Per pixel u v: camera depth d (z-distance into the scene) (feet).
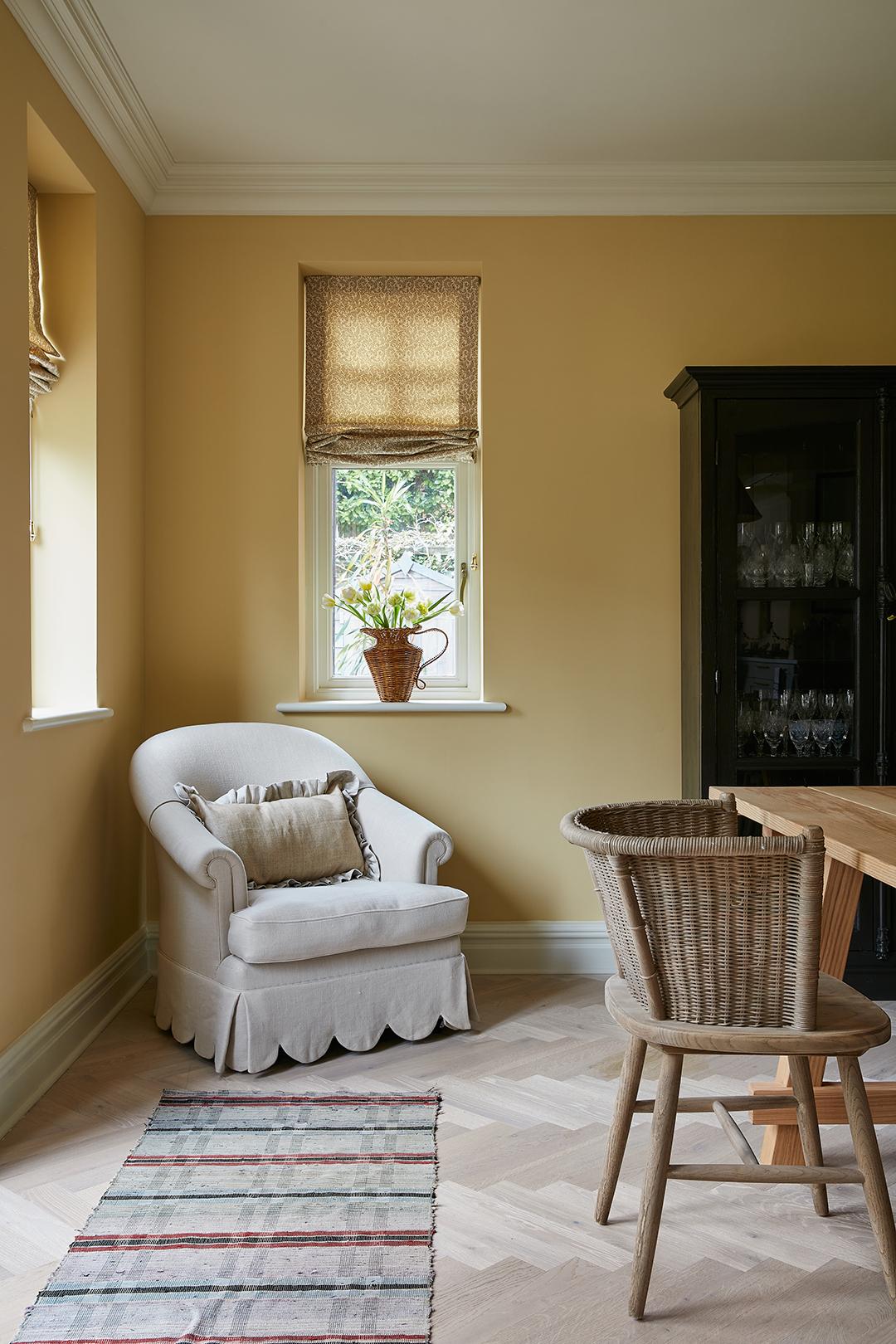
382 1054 9.13
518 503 11.91
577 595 11.91
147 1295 5.47
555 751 11.91
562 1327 5.25
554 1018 10.12
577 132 10.80
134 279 11.32
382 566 12.60
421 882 9.74
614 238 11.93
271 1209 6.37
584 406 11.93
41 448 10.00
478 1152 7.19
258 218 11.82
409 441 12.21
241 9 8.60
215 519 11.82
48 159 9.22
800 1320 5.34
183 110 10.28
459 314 12.32
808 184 11.71
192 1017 9.04
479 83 9.80
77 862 9.51
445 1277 5.68
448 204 11.78
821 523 10.89
